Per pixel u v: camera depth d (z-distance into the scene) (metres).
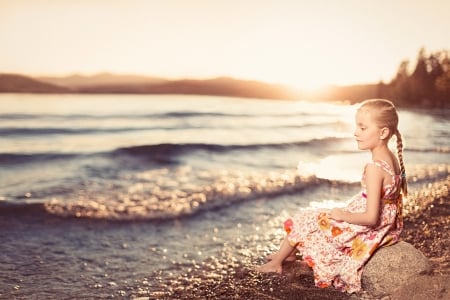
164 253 3.70
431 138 12.27
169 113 22.72
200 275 3.12
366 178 2.61
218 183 6.65
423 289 2.46
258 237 4.11
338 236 2.72
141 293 2.85
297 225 2.89
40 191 6.26
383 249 2.66
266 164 8.75
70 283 3.06
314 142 12.37
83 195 5.99
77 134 14.95
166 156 9.91
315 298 2.56
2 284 3.02
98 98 27.59
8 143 12.30
